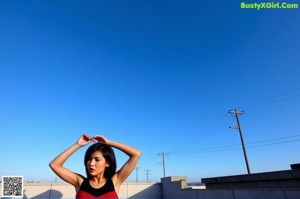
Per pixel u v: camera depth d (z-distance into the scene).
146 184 19.81
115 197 2.08
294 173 7.15
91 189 2.09
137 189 19.53
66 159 2.21
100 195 2.06
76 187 2.19
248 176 9.20
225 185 10.72
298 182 7.09
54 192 17.58
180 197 15.74
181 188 15.78
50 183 17.70
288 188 7.16
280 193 7.39
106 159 2.20
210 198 11.41
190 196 14.08
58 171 2.14
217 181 11.27
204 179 12.48
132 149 2.29
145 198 19.42
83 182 2.16
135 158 2.27
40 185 17.39
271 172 8.08
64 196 17.70
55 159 2.18
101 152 2.17
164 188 19.14
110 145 2.31
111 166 2.23
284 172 7.54
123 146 2.29
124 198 19.00
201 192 12.48
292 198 6.91
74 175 2.22
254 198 8.41
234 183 10.14
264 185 8.41
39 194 17.16
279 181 7.82
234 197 9.50
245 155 21.02
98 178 2.17
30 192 16.97
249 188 9.14
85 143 2.30
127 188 19.38
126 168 2.25
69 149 2.24
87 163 2.18
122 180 2.27
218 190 10.73
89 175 2.19
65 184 18.03
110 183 2.17
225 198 10.09
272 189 7.70
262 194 8.05
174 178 17.78
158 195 19.64
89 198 2.03
